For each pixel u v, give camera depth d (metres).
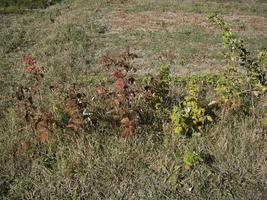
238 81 6.37
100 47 12.09
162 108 6.02
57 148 5.14
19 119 6.00
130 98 5.91
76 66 10.31
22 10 16.09
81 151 4.97
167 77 6.49
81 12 15.84
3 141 5.39
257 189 4.57
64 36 12.61
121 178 4.71
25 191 4.53
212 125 5.64
